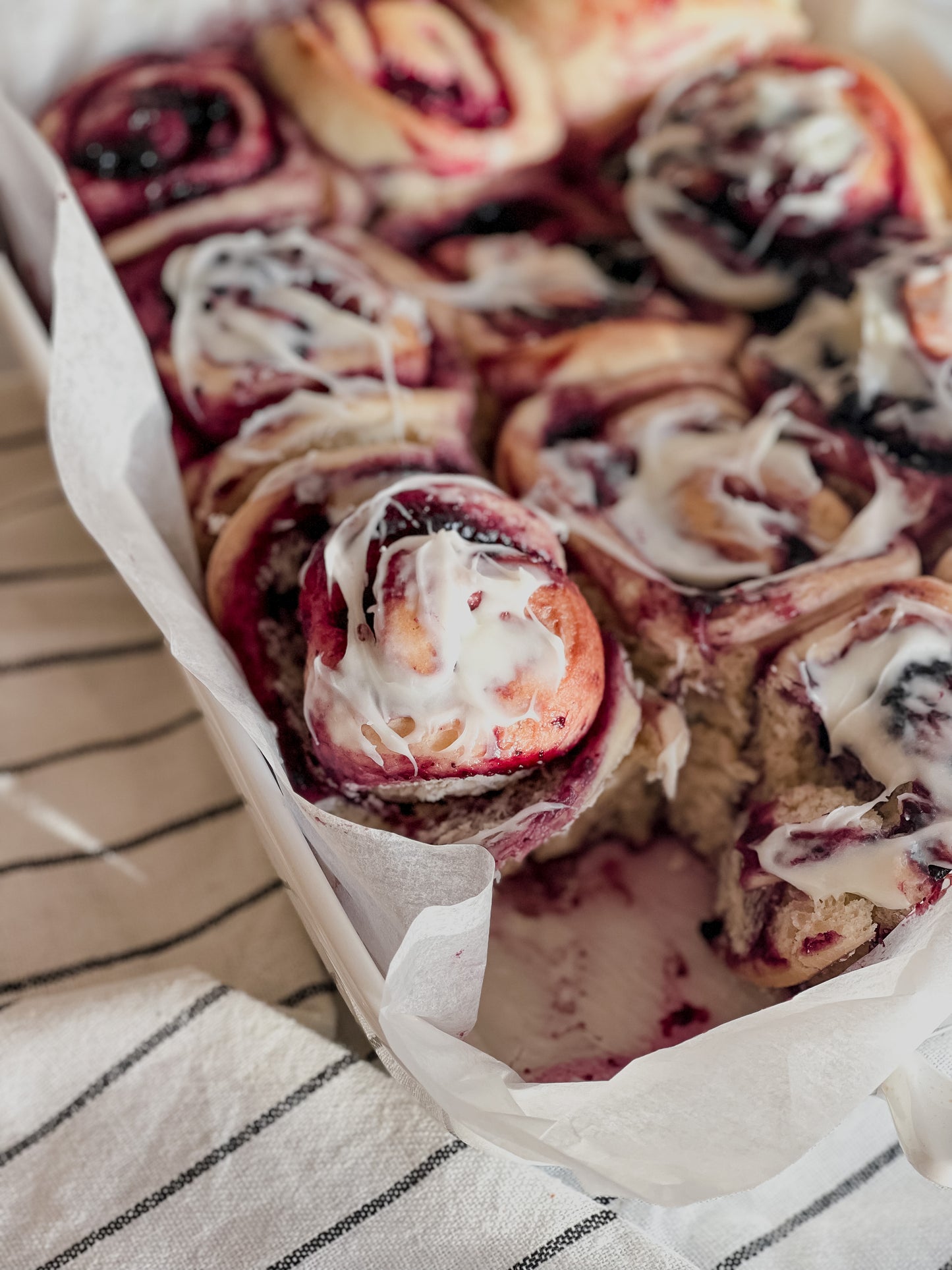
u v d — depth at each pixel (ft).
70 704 1.31
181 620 1.11
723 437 1.23
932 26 1.43
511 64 1.40
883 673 1.11
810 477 1.21
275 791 1.06
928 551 1.18
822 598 1.15
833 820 1.08
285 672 1.14
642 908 1.19
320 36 1.39
